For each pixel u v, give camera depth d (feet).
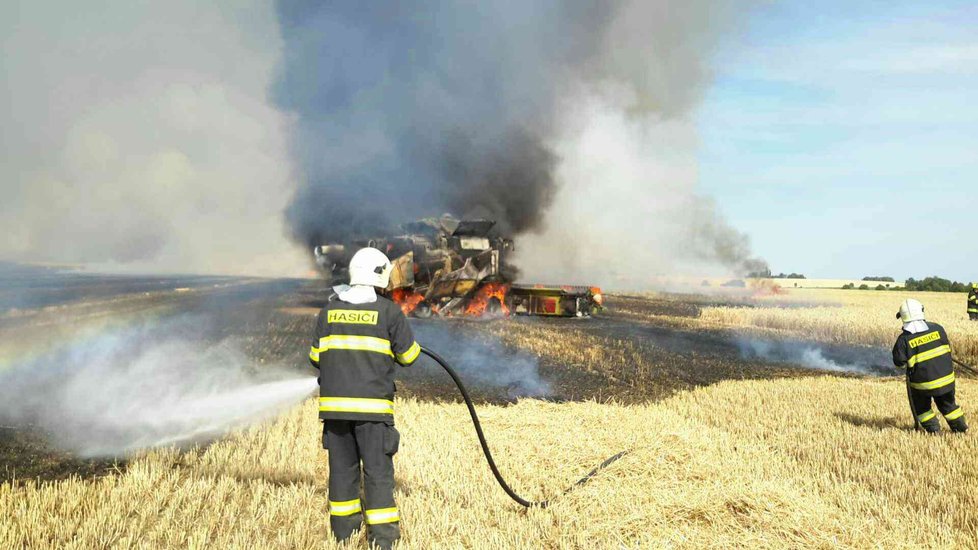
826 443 24.85
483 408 28.68
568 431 23.86
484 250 73.46
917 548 15.07
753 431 26.76
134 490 17.61
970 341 54.44
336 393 14.55
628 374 42.78
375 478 14.61
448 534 15.52
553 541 15.47
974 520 17.37
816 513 16.51
